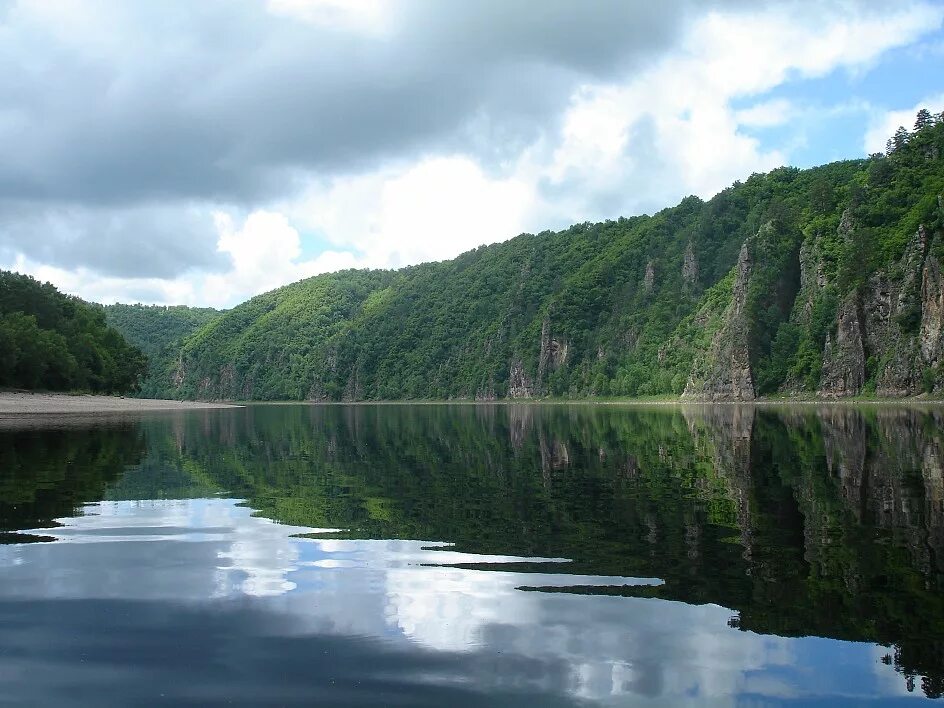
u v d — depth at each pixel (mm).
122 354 172250
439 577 14086
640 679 9516
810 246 167125
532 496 23672
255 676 9898
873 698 8906
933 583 12828
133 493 25375
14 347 121188
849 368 140250
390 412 146250
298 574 14508
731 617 11555
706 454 37219
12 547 17047
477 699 9102
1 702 9211
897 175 164375
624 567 14438
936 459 31391
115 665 10281
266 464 35594
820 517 18875
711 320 194250
